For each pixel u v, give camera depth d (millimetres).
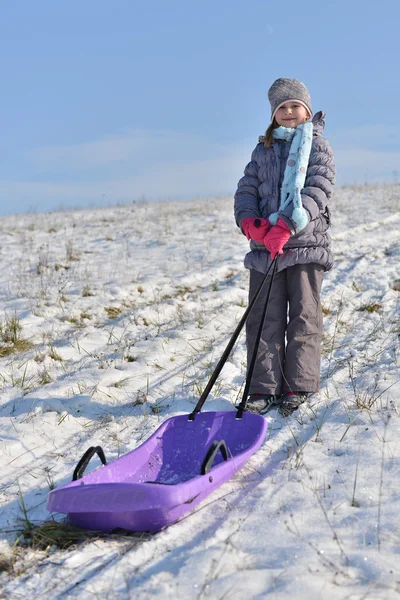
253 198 4473
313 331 4457
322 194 4285
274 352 4457
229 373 5223
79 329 6641
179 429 3795
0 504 3320
